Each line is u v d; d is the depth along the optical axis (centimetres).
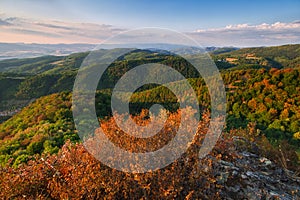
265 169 436
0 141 1870
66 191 318
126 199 313
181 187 304
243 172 396
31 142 1367
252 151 517
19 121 2548
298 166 481
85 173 322
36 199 323
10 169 394
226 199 331
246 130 655
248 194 346
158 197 300
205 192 330
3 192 341
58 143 1286
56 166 393
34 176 375
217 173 369
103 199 316
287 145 610
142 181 309
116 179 319
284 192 372
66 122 1841
